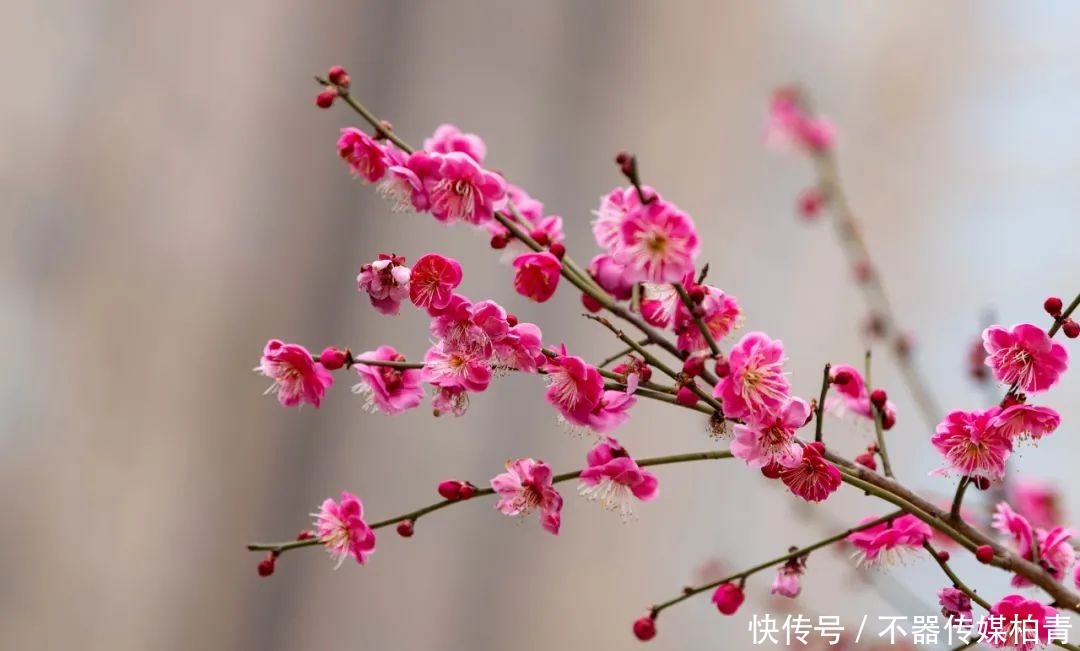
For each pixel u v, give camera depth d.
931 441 1.68
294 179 2.94
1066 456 3.05
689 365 1.67
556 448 3.23
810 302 3.63
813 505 2.82
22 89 2.51
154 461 2.61
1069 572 1.73
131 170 2.67
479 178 1.69
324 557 2.83
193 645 2.60
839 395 1.74
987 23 3.80
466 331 1.67
